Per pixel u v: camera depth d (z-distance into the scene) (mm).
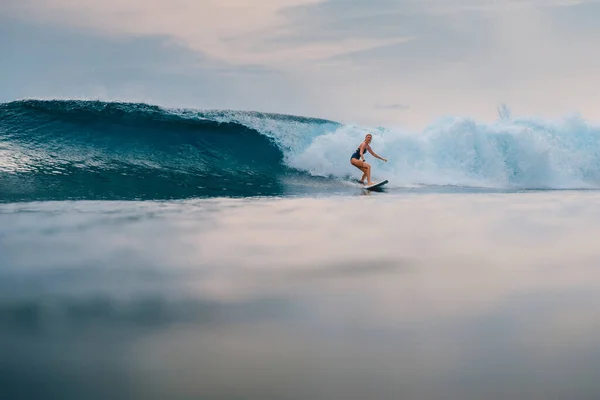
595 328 2773
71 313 3100
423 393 2062
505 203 9797
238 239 5586
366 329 2787
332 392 2084
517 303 3250
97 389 2115
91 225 6559
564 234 5953
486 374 2221
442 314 3031
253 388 2127
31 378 2215
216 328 2824
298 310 3137
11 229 6195
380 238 5668
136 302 3320
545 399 1999
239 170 14172
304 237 5727
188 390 2115
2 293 3514
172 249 5023
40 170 12062
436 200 10398
